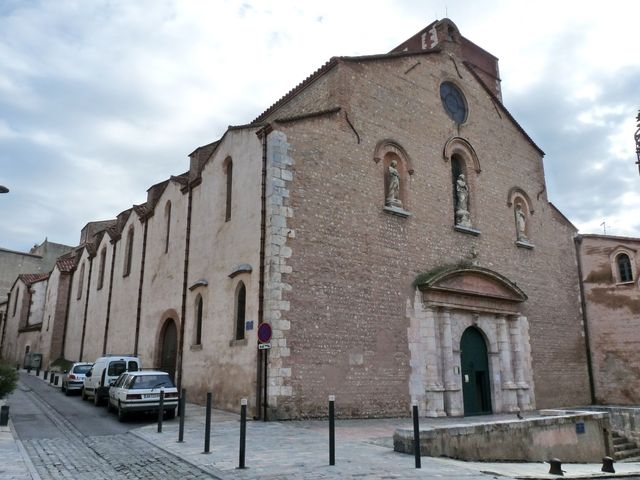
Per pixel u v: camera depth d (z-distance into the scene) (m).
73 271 45.34
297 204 18.55
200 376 21.31
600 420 17.47
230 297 19.91
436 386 20.05
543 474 11.70
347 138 20.55
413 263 21.36
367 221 20.31
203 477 9.38
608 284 27.98
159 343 25.89
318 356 17.73
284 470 9.74
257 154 19.56
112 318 33.53
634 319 26.83
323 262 18.66
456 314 21.73
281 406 16.64
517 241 26.25
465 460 12.61
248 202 19.66
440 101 24.77
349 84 21.27
